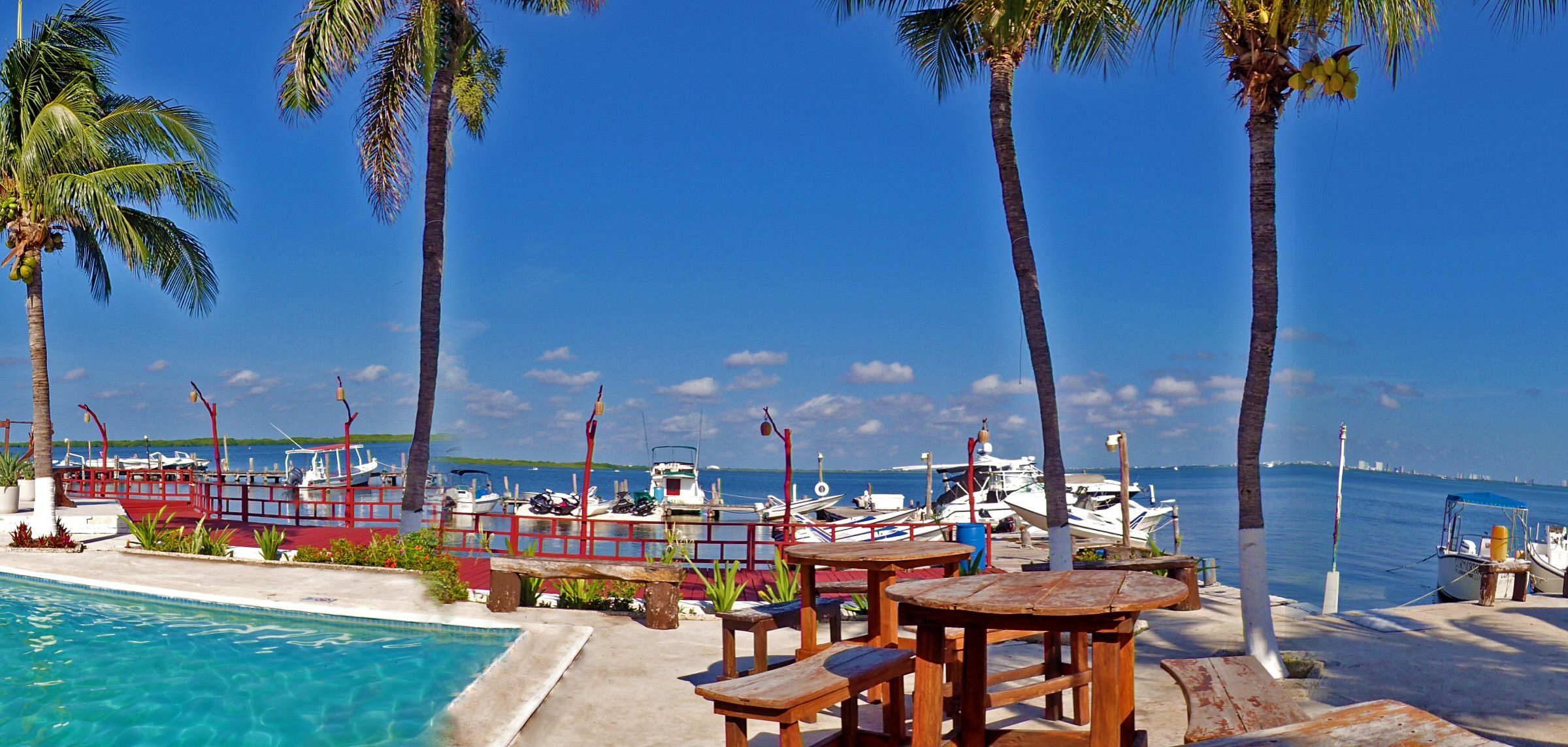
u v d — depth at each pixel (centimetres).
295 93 1587
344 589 1406
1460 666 942
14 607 1352
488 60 2091
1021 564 2131
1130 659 511
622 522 1770
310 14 1566
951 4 1580
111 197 2094
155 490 3528
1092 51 1240
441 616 1206
